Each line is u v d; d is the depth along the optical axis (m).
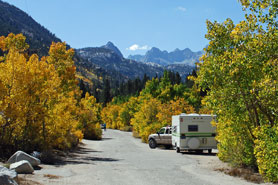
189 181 9.01
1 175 6.37
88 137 38.16
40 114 14.71
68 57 20.92
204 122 19.27
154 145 24.47
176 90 45.56
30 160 11.03
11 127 13.64
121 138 42.19
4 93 12.83
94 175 9.95
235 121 11.04
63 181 8.57
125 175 10.05
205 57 10.80
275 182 8.66
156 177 9.69
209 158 16.12
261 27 9.23
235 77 9.66
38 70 14.39
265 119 10.56
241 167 11.56
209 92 10.87
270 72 8.45
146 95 46.66
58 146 18.30
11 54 13.98
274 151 7.70
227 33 10.20
